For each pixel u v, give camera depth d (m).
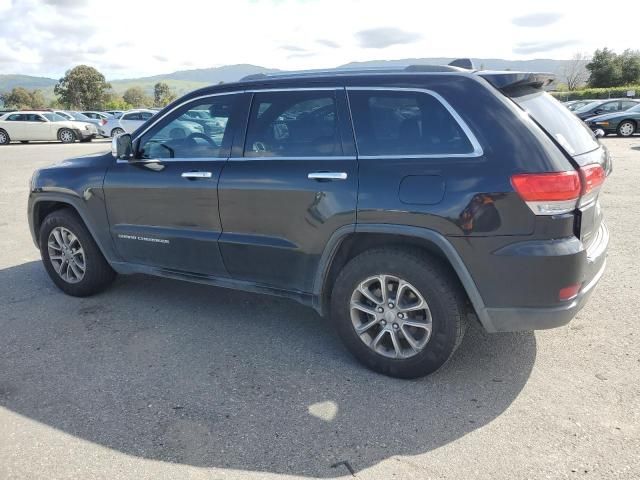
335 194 3.22
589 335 3.78
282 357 3.62
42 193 4.62
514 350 3.61
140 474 2.50
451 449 2.64
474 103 2.97
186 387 3.24
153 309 4.46
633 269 5.02
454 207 2.90
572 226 2.87
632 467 2.46
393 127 3.16
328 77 3.42
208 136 3.81
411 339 3.21
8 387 3.27
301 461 2.58
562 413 2.90
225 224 3.72
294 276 3.55
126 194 4.14
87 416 2.96
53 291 4.89
